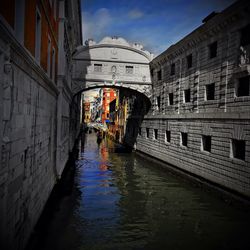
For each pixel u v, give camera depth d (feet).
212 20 43.78
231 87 40.60
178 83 59.82
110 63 76.48
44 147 29.27
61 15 43.62
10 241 16.31
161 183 49.70
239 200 35.35
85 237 26.68
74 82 74.69
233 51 40.40
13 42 14.89
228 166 40.14
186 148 54.49
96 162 72.18
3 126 14.25
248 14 36.81
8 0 14.61
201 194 42.57
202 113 48.06
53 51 36.86
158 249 24.80
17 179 17.70
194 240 26.71
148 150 79.25
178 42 57.31
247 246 25.66
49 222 30.04
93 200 38.70
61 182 44.39
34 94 22.89
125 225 30.01
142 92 78.23
